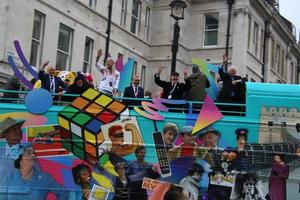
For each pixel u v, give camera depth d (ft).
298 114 25.73
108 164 26.45
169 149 26.21
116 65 34.17
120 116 26.81
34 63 70.90
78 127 26.96
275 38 127.54
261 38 117.39
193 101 28.02
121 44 96.27
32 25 69.26
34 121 27.27
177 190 25.77
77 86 30.71
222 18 108.88
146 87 106.63
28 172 26.86
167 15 108.37
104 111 26.96
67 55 79.51
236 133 25.91
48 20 73.36
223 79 29.40
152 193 25.98
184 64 109.91
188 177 25.82
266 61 119.65
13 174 26.91
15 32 65.51
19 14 66.44
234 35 105.91
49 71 32.96
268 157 25.41
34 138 27.12
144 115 26.68
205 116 26.32
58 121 27.17
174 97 30.63
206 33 111.24
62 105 27.61
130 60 34.04
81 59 82.23
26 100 27.45
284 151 25.38
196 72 31.22
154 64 107.55
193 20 112.27
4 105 27.53
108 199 26.21
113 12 92.94
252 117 25.99
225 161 25.68
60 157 26.84
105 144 26.63
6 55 63.05
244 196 25.23
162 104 26.91
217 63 107.24
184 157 26.05
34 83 32.30
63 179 26.66
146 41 107.24
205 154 25.90
